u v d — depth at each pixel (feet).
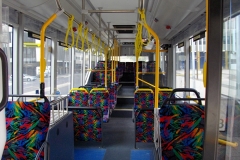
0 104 2.80
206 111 3.10
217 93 3.04
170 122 7.29
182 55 19.30
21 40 11.23
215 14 3.00
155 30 18.98
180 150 7.34
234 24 3.00
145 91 15.78
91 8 16.22
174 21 13.93
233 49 3.03
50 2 10.09
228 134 3.08
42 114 6.95
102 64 25.55
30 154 6.94
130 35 30.53
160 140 7.42
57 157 8.07
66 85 20.18
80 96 14.96
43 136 6.94
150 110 12.44
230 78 3.04
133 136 15.07
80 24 10.17
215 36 3.01
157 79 8.59
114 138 14.64
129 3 15.56
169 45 23.17
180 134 7.29
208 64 3.05
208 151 3.12
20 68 11.27
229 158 3.08
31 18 12.26
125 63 37.40
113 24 23.29
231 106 3.05
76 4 13.47
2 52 2.81
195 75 16.02
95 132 12.98
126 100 24.77
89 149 12.62
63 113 9.68
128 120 19.57
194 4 10.12
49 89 16.34
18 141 6.96
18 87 11.23
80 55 24.06
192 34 15.17
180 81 20.39
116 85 24.80
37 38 13.14
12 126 6.97
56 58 16.57
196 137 7.24
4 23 5.61
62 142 8.72
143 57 39.42
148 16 16.75
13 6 9.96
